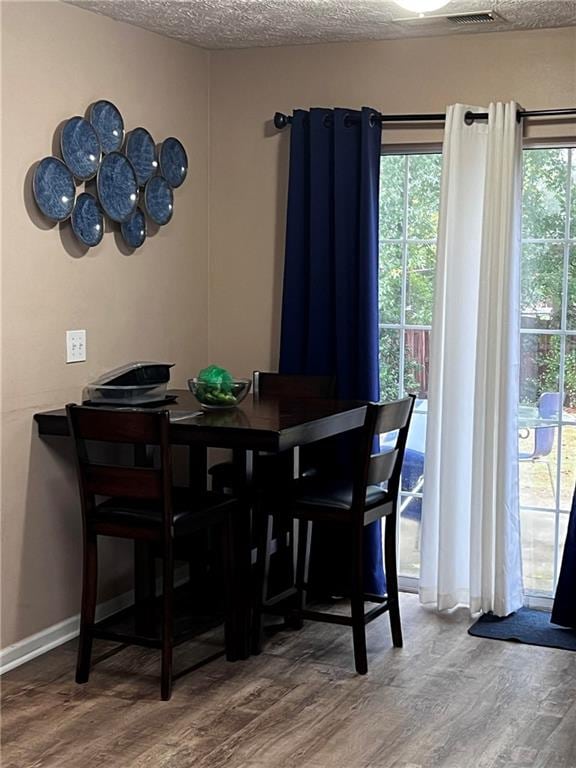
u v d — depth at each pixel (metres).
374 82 4.73
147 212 4.53
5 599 3.87
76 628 4.25
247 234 5.05
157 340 4.73
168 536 3.60
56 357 4.05
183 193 4.88
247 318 5.09
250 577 4.16
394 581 4.16
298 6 4.09
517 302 4.49
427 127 4.65
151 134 4.60
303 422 3.81
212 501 3.87
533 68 4.45
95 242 4.19
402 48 4.66
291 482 4.14
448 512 4.58
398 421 4.00
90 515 3.72
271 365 5.06
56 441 4.08
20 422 3.88
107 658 4.00
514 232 4.45
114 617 3.88
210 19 4.32
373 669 3.93
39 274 3.92
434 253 4.77
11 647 3.91
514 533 4.55
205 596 4.47
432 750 3.27
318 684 3.79
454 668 3.95
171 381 4.87
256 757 3.21
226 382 4.10
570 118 4.41
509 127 4.39
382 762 3.19
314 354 4.79
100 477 3.67
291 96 4.89
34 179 3.84
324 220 4.74
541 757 3.23
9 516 3.86
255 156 5.00
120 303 4.44
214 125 5.06
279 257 5.00
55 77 3.95
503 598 4.51
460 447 4.61
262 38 4.70
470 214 4.54
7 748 3.26
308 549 4.54
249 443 3.66
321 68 4.82
